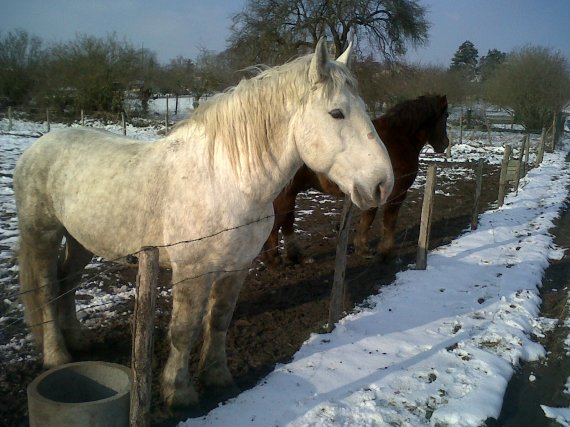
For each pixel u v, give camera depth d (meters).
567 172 14.50
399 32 21.67
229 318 3.07
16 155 12.41
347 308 4.52
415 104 5.77
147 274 2.06
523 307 4.66
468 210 9.02
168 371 2.85
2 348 3.44
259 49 20.20
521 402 3.27
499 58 64.62
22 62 24.78
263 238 2.80
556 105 26.19
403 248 6.60
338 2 19.91
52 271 3.23
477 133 26.41
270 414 2.85
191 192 2.57
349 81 2.56
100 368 2.48
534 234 7.30
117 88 24.03
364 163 2.50
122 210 2.71
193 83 26.59
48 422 2.12
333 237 6.89
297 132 2.59
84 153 2.95
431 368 3.52
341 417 2.89
